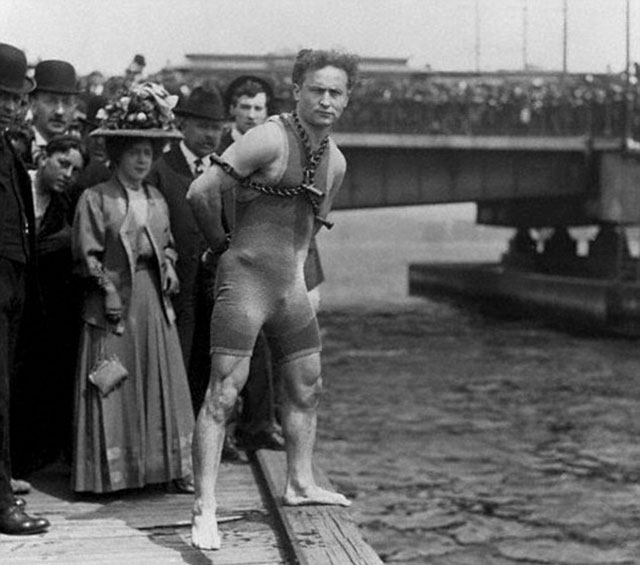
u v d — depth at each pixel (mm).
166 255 5152
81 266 4980
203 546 4047
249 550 4391
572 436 15438
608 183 27641
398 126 26578
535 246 36344
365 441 14938
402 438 15180
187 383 5223
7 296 4480
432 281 43812
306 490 4766
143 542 4465
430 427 16078
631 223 28094
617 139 27469
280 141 4066
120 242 5008
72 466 5094
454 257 114875
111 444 4984
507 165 27094
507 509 11367
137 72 6938
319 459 13727
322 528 4457
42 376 5277
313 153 4137
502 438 15297
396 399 18703
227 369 4160
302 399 4676
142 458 5023
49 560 4219
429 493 12023
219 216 4160
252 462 5895
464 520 10914
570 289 28797
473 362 23547
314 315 4480
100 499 5094
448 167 26594
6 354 4500
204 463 4137
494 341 27391
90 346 5031
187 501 5074
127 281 5035
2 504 4543
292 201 4172
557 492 12125
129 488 5145
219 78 24562
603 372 21734
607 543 10117
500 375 21594
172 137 5047
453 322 32594
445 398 18828
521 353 24922
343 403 18219
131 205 5051
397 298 43719
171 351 5133
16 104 4492
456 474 12977
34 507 4957
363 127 26391
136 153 5047
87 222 4992
